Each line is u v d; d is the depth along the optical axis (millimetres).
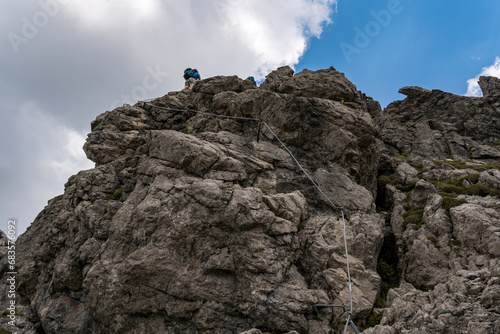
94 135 21234
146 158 15320
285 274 11781
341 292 11414
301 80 20109
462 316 8602
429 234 13328
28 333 13414
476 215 12406
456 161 21469
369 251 13000
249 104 18312
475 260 11539
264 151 16359
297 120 17156
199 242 11820
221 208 11984
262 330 10727
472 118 29156
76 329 12414
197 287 11211
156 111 22453
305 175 15656
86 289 12461
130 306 11500
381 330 9391
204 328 10852
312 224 13734
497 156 23453
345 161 16734
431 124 30141
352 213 14594
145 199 13141
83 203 15719
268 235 12148
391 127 28344
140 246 12281
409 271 12805
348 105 19250
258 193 12945
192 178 13445
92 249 13766
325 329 10578
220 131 17844
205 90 20750
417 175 19594
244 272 11383
